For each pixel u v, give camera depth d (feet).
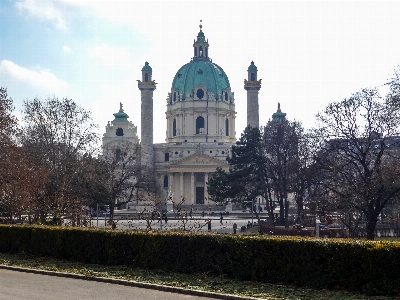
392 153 218.38
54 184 285.02
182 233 116.78
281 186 341.21
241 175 352.90
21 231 144.87
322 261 97.50
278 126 350.23
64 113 318.86
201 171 581.94
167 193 583.17
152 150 584.81
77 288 100.01
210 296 92.79
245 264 105.60
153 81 577.84
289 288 97.40
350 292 93.45
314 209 237.86
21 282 106.32
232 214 468.75
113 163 387.55
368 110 207.00
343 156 214.28
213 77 643.86
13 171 221.87
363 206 204.23
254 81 559.38
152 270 117.29
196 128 632.79
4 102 240.12
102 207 359.87
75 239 132.26
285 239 102.42
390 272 90.48
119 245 124.36
